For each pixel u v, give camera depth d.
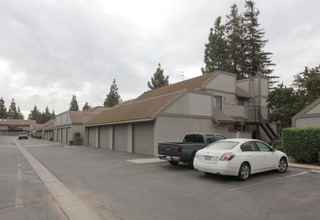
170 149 11.03
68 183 8.15
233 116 22.45
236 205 5.65
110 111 25.81
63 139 37.84
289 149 12.49
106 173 9.92
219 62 32.62
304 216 4.91
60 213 5.25
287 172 10.01
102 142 24.84
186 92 17.05
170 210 5.32
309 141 11.65
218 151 8.32
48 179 8.83
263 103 26.52
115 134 21.78
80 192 6.96
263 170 9.09
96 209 5.45
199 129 17.62
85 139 29.73
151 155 16.02
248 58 43.03
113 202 5.95
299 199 6.11
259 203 5.79
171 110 16.11
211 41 33.09
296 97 21.48
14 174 9.89
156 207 5.54
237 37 42.72
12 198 6.38
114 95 50.44
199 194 6.62
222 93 23.14
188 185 7.70
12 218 4.93
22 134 57.84
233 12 44.47
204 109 18.12
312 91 21.27
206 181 8.28
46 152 19.91
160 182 8.16
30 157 16.22
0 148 24.78
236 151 8.34
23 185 7.91
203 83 21.70
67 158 15.41
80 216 5.00
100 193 6.82
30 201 6.12
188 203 5.82
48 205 5.81
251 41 42.81
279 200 6.04
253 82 26.83
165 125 15.88
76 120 32.78
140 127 17.59
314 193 6.69
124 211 5.29
